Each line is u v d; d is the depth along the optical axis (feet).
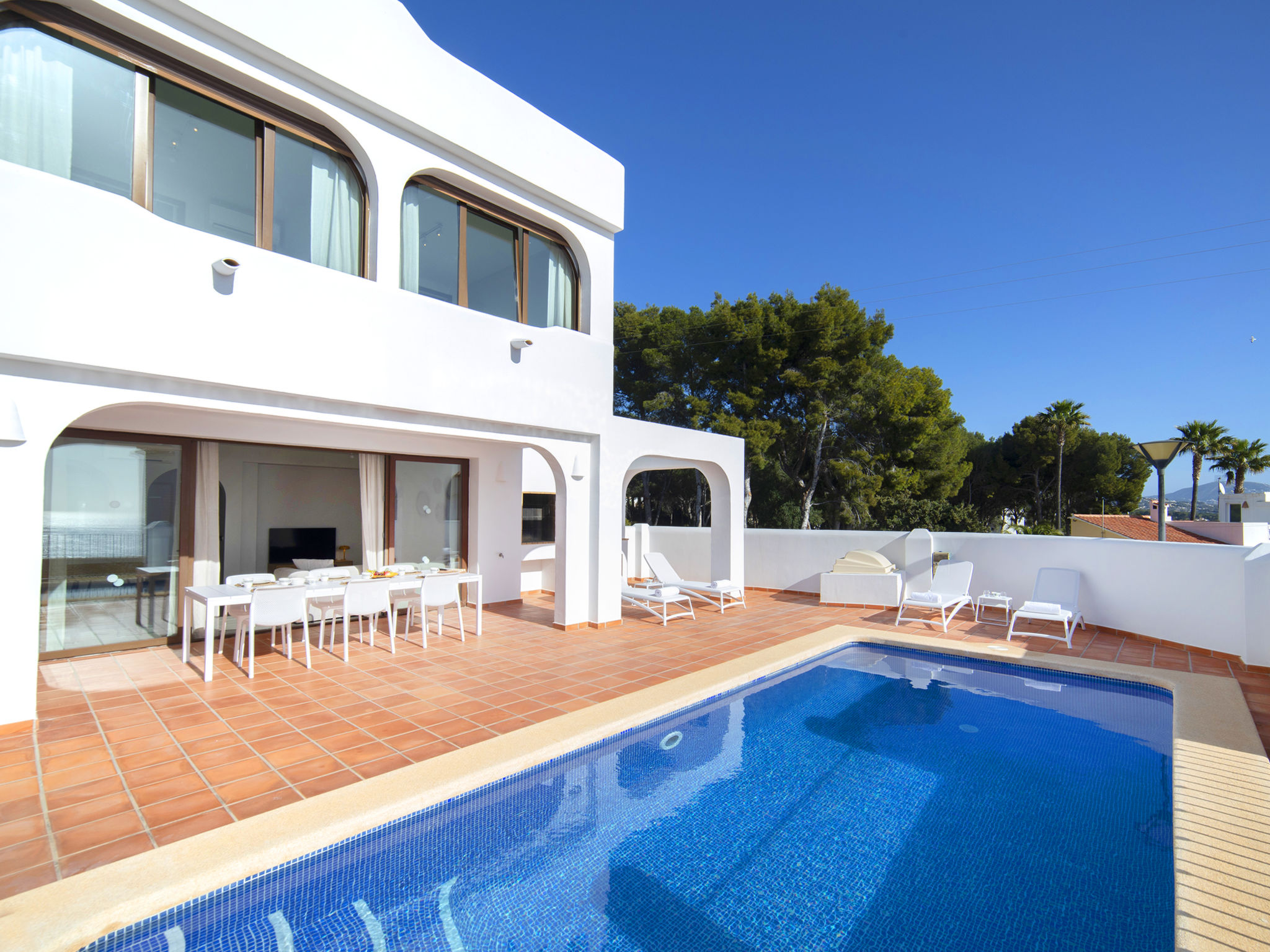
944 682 22.11
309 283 19.01
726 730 17.20
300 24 18.85
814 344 86.12
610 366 29.78
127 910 8.35
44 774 12.73
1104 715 18.67
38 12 15.43
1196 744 14.32
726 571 37.27
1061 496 130.00
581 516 28.89
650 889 9.91
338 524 39.50
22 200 13.97
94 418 21.48
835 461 87.92
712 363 91.20
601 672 21.07
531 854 10.92
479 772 12.76
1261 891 8.41
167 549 23.88
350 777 12.67
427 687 19.08
